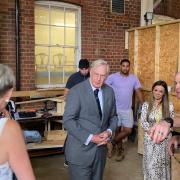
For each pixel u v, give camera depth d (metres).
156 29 6.20
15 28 5.68
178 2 7.99
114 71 6.98
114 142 5.44
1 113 1.56
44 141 5.60
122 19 7.00
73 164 2.92
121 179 4.61
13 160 1.43
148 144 3.82
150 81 6.50
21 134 1.48
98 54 6.76
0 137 1.42
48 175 4.75
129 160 5.45
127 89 5.79
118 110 5.71
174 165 3.93
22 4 5.72
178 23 5.72
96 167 2.98
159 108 3.85
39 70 6.21
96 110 2.94
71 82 5.16
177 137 2.44
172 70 5.90
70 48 6.57
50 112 5.68
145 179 3.93
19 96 5.61
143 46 6.66
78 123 2.93
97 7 6.65
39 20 6.11
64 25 6.42
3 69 1.47
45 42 6.23
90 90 2.94
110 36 6.88
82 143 2.87
